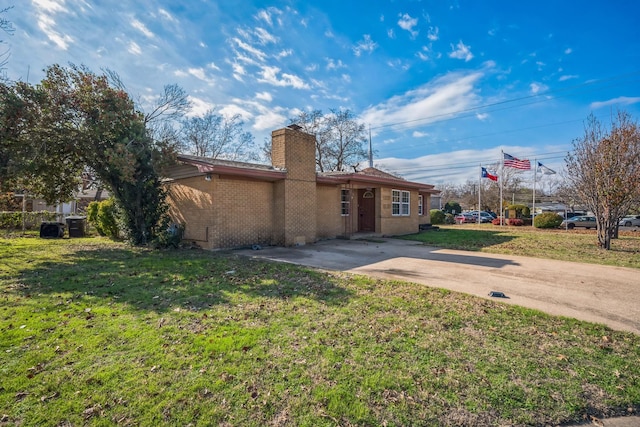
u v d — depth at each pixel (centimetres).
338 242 1254
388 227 1539
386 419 228
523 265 795
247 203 1065
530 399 253
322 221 1349
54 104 916
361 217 1595
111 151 937
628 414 241
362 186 1484
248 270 695
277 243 1126
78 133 959
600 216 1146
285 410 236
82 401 243
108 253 929
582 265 801
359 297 505
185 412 232
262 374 281
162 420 223
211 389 259
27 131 881
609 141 1067
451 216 3262
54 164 1060
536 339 359
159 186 1098
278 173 1067
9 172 855
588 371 293
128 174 959
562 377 283
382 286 573
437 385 268
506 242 1290
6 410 232
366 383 269
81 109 963
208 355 313
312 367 293
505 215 3145
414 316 423
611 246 1172
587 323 404
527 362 308
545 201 4728
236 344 337
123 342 340
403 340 351
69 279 611
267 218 1125
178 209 1126
